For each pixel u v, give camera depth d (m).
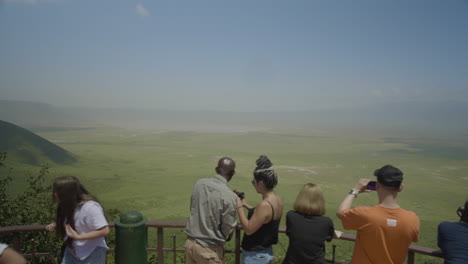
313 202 3.51
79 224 3.36
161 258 4.12
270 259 3.63
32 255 4.33
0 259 2.59
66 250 3.60
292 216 3.58
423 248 3.54
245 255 3.71
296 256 3.45
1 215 9.94
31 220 10.15
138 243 3.66
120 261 3.65
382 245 3.15
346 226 3.41
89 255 3.48
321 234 3.45
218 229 3.69
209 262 3.62
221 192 3.66
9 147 120.19
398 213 3.19
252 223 3.53
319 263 3.41
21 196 11.15
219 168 3.88
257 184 3.65
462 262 3.07
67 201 3.32
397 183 3.23
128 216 3.66
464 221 3.33
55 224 3.90
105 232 3.39
